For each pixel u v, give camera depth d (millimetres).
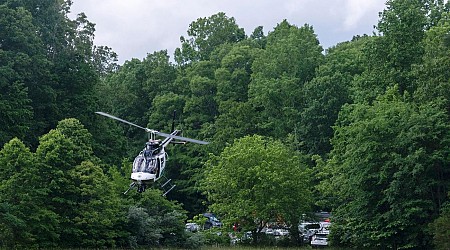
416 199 35969
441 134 36125
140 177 24562
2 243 30812
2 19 50062
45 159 35000
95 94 58281
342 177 40906
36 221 32750
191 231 46438
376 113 39000
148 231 40500
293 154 52812
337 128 42969
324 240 46500
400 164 35969
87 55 62969
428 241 36125
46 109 53219
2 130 45969
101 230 37125
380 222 37469
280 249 43094
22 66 50562
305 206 46188
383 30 47844
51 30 57562
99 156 54375
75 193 35750
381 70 47875
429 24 54000
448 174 36969
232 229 46312
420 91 39844
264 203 45219
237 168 46125
